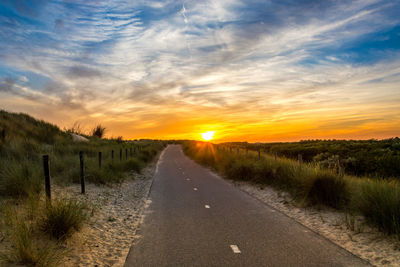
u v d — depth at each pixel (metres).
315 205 7.66
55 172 11.15
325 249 4.71
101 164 13.95
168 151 46.97
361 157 17.91
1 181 7.14
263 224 6.27
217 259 4.33
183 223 6.41
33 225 4.93
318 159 21.86
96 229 5.80
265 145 43.41
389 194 5.88
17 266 3.58
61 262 4.06
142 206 8.31
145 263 4.23
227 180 13.90
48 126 23.89
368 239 5.11
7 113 21.80
